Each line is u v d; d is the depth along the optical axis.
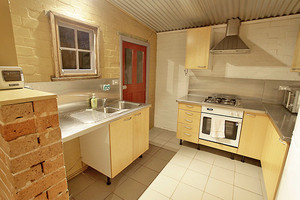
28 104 0.73
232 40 2.54
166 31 3.37
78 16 1.85
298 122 1.01
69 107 1.87
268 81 2.60
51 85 1.67
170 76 3.52
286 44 2.45
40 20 1.53
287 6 2.09
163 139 3.24
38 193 0.84
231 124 2.44
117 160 1.92
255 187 1.96
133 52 2.91
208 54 2.68
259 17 2.49
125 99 2.89
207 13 2.42
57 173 0.91
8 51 1.06
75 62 1.96
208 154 2.69
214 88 3.03
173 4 2.18
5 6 1.01
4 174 0.81
